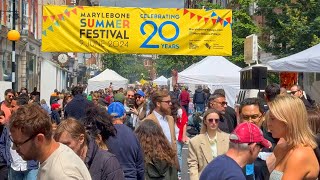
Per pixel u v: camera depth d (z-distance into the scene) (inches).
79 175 166.7
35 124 162.9
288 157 193.8
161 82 2694.4
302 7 1117.1
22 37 1483.8
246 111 295.7
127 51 816.3
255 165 262.4
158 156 322.3
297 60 519.5
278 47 1175.6
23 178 404.5
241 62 1433.3
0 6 1301.7
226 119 415.2
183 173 567.5
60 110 901.2
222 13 819.4
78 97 537.0
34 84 1781.5
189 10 816.9
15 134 163.6
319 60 504.4
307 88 989.2
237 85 1051.3
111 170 226.1
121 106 299.0
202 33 820.0
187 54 821.9
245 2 1407.5
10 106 515.8
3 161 403.5
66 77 2391.7
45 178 165.0
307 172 189.8
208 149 326.3
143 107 564.7
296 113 192.2
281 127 194.4
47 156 167.3
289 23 1128.8
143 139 326.0
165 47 818.2
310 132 194.4
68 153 168.7
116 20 812.0
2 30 1283.2
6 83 878.4
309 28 1076.5
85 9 807.7
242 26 1401.3
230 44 822.5
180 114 565.0
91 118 255.1
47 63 1644.9
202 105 1318.9
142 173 295.7
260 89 551.2
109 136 262.8
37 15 1877.5
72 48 808.9
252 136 186.2
